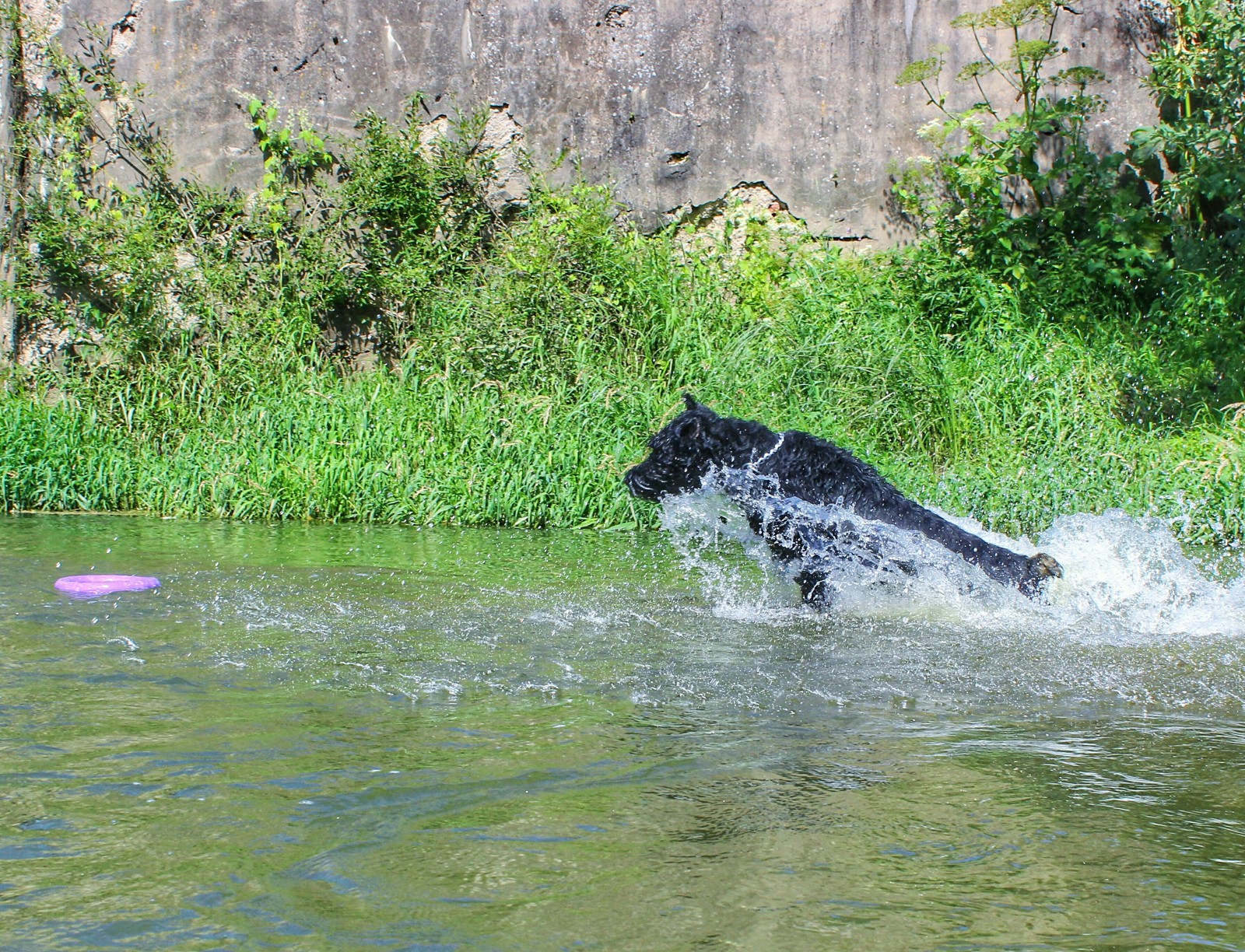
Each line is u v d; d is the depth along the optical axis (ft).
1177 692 11.75
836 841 7.41
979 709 11.00
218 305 36.11
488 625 14.78
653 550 23.25
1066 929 6.13
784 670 12.57
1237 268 35.76
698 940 5.96
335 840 7.27
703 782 8.59
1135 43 38.81
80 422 31.76
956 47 38.78
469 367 33.60
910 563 17.17
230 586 17.17
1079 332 35.22
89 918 6.14
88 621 14.20
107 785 8.21
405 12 37.76
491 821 7.66
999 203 37.52
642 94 38.63
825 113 38.81
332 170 37.78
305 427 31.63
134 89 36.76
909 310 36.01
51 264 36.04
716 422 19.15
